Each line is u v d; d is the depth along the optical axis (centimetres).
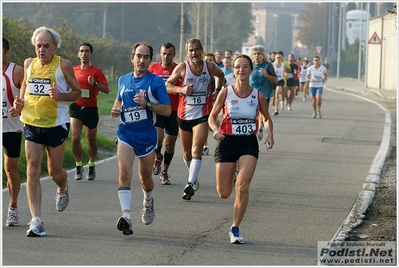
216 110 1227
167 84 1595
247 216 1395
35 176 1223
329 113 3844
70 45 5400
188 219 1363
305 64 4994
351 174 1900
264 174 1894
